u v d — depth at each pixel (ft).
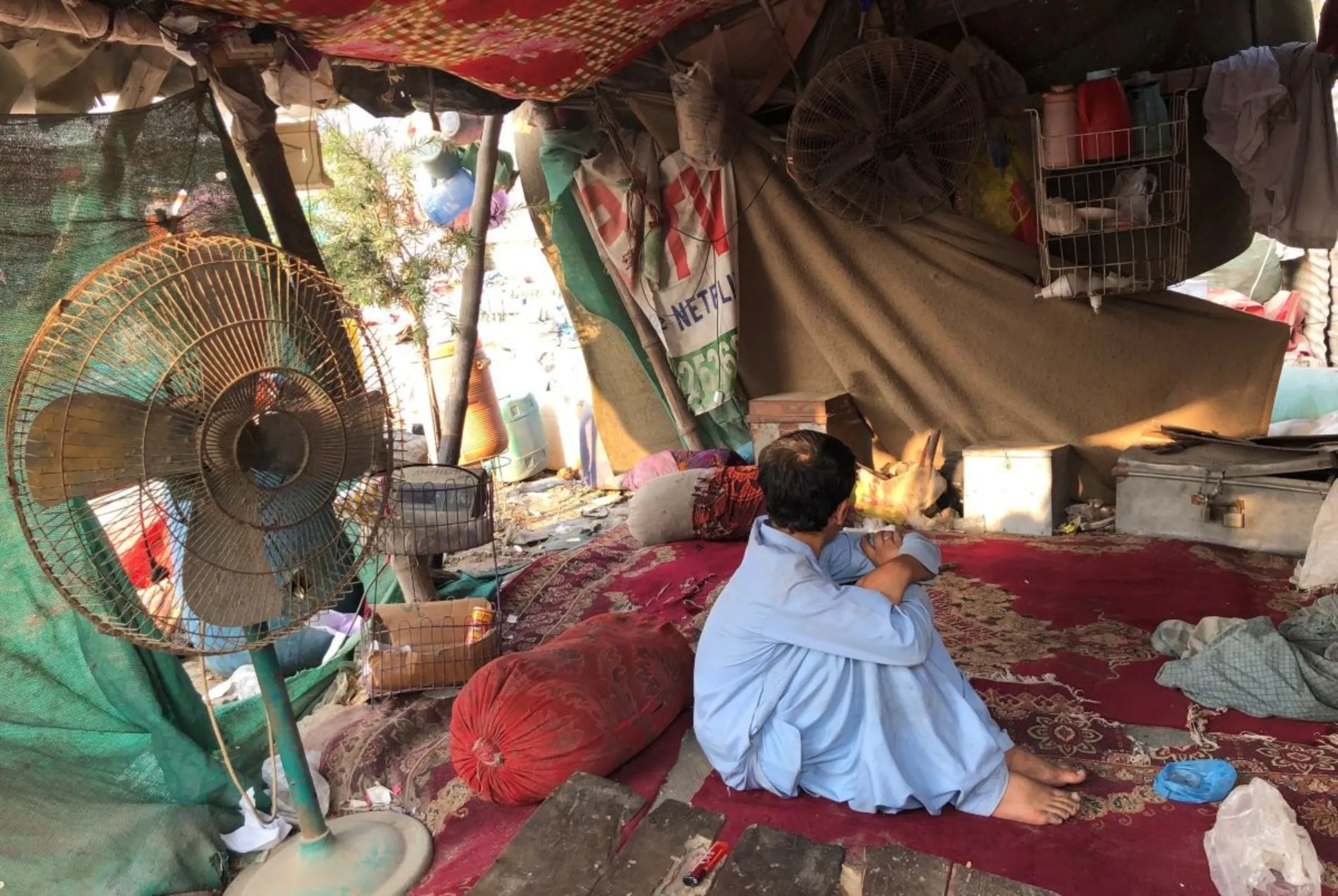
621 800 8.21
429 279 16.78
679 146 16.38
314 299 7.39
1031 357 15.92
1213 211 14.96
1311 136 13.39
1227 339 15.12
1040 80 15.19
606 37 12.20
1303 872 6.49
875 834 7.66
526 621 13.20
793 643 7.66
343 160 15.76
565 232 17.62
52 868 8.08
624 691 9.13
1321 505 12.28
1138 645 10.58
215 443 6.85
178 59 10.73
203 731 9.62
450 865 8.13
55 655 8.84
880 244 16.21
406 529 11.55
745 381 18.17
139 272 6.71
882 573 7.72
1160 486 13.93
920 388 16.71
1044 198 14.33
